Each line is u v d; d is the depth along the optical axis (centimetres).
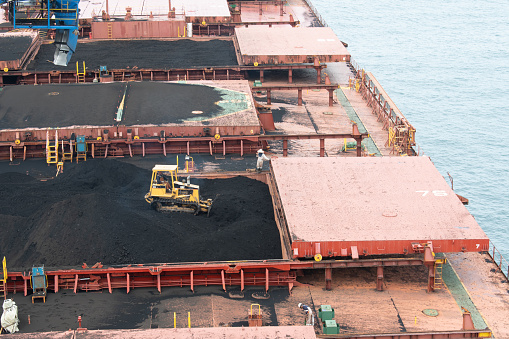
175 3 13038
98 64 10406
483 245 5681
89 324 5172
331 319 5156
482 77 14200
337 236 5675
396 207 6069
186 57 10781
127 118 8000
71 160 7644
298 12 14812
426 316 5372
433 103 12850
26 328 5125
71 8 7888
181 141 7850
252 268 5641
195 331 4519
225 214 6594
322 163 6738
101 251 5828
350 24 18088
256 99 9844
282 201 6141
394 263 5628
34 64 10350
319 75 10281
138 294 5547
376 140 8544
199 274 5647
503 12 19188
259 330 4531
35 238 5981
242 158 7825
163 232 6119
